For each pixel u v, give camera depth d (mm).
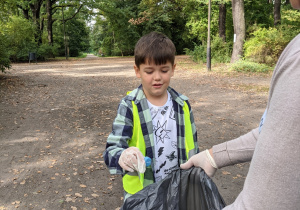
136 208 1139
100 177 3896
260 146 587
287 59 596
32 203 3260
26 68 21625
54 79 14625
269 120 586
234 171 3990
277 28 18406
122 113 1536
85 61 31672
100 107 8125
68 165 4270
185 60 25047
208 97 9242
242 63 15688
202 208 1107
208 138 5410
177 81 12992
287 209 541
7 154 4684
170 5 26641
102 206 3211
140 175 1489
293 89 555
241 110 7523
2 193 3471
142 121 1556
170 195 1153
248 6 21016
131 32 41500
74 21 52344
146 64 1452
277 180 545
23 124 6453
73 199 3342
